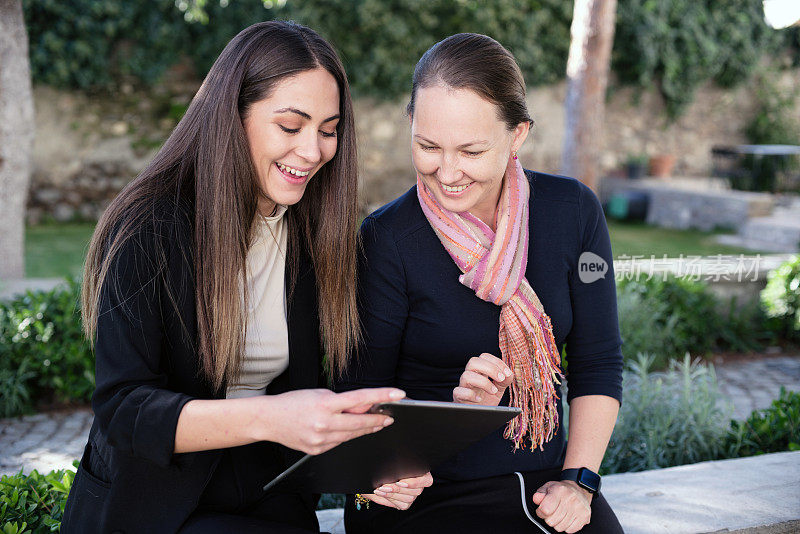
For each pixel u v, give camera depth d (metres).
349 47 10.60
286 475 1.31
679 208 10.93
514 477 1.65
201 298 1.41
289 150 1.42
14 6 5.56
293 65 1.37
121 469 1.34
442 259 1.66
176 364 1.43
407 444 1.27
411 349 1.72
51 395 4.46
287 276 1.61
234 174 1.39
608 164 12.80
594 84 6.74
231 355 1.44
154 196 1.39
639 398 3.32
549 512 1.53
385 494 1.54
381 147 11.12
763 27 12.90
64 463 3.61
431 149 1.52
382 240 1.67
